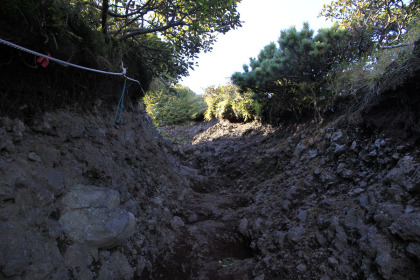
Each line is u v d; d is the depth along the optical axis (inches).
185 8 138.8
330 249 103.9
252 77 221.8
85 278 74.8
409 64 117.3
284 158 201.8
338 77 177.8
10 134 74.7
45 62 84.4
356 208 109.8
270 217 146.2
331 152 154.4
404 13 173.5
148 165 166.1
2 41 64.6
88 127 113.7
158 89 259.0
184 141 390.6
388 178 105.7
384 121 129.3
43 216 71.0
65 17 98.7
